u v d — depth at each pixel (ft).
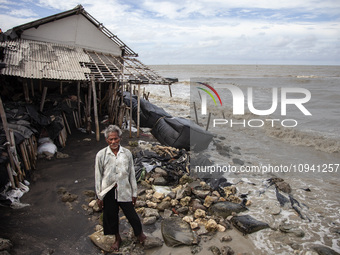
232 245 13.84
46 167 21.44
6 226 13.76
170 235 13.96
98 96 41.09
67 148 26.27
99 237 13.38
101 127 35.01
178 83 116.06
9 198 16.07
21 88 30.58
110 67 38.40
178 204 17.35
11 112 21.97
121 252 12.61
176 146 27.99
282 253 13.33
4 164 16.14
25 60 27.32
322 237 14.76
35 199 16.75
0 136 17.42
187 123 28.58
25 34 33.78
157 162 22.18
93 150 26.20
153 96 75.77
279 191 20.53
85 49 37.70
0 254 11.14
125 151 11.76
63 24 35.96
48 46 33.17
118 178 11.42
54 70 27.66
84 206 16.26
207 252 13.14
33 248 12.44
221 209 16.93
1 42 29.55
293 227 15.30
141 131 34.50
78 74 28.66
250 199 19.11
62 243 13.05
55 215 15.30
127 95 45.37
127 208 11.96
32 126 22.25
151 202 17.07
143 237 13.05
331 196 19.85
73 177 20.18
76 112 32.55
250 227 14.99
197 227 14.96
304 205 18.44
